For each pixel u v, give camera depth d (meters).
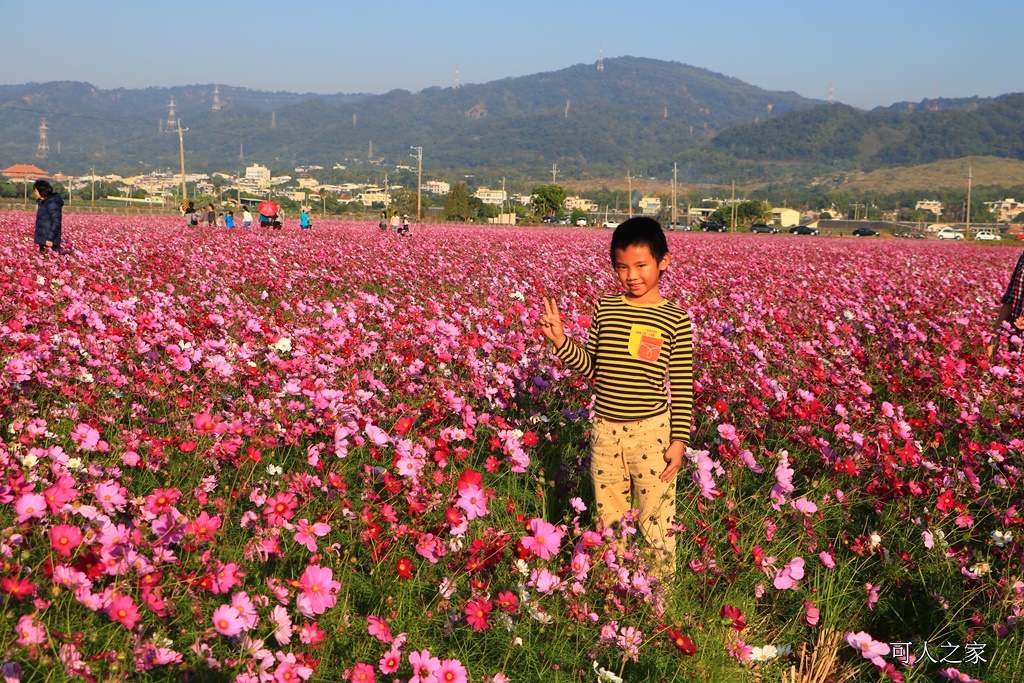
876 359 6.84
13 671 2.02
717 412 4.59
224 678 2.33
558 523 3.64
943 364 5.95
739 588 3.19
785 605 3.29
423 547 2.96
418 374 5.23
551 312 3.23
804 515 3.36
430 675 2.40
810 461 4.33
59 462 3.39
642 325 3.16
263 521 2.82
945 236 83.88
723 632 2.88
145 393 4.47
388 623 2.72
